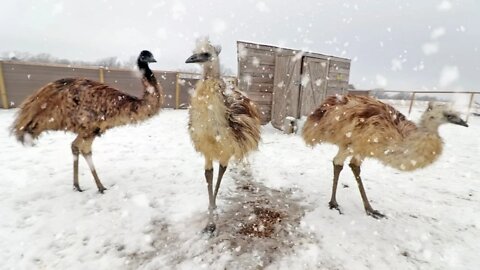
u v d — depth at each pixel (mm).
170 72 14641
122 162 5539
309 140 4152
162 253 2924
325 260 2869
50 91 3893
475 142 8844
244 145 3400
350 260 2875
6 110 11320
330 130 3791
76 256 2826
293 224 3545
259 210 3893
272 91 9867
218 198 4180
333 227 3463
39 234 3129
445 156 6957
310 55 9320
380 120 3363
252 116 3814
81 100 3830
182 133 8320
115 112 3900
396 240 3232
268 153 6531
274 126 9773
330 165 5812
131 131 8383
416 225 3562
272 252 2986
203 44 3115
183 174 5023
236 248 3039
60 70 12469
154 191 4293
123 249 2963
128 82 13992
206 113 3008
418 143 3121
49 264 2707
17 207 3641
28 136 3971
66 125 3924
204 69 3154
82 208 3705
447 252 3035
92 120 3854
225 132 3133
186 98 15203
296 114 9031
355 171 3789
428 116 3119
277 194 4406
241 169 5367
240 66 9211
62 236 3115
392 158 3324
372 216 3746
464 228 3523
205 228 3342
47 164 5242
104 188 4254
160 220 3523
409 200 4297
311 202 4160
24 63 11719
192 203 3965
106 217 3520
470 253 3031
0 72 11336
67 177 4668
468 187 4867
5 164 5164
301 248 3059
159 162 5609
